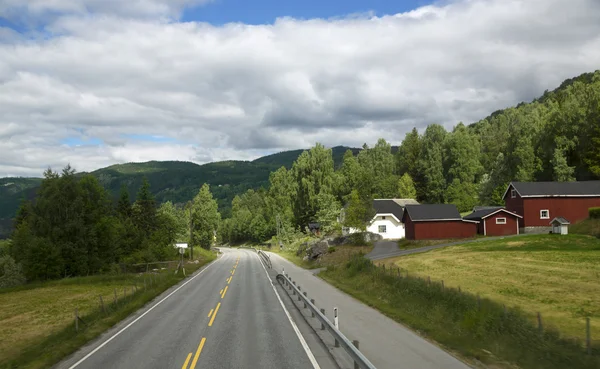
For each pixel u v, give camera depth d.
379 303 22.62
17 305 29.88
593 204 59.47
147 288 33.69
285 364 12.25
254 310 22.25
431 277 31.20
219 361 12.67
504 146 96.75
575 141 71.56
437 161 105.75
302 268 51.69
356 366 11.27
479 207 72.81
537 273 30.41
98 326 19.02
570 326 17.19
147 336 16.75
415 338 15.04
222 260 73.81
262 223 129.62
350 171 111.88
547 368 11.27
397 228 74.06
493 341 13.41
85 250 52.56
